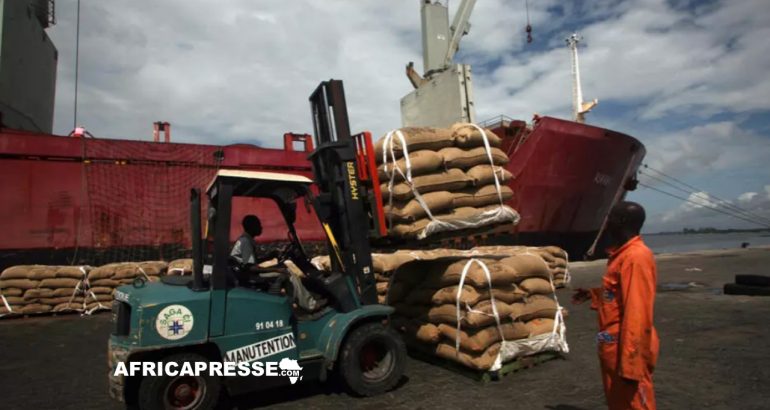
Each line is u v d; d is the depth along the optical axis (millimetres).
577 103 31797
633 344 2330
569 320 8164
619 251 2572
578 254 23031
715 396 4160
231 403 4559
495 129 22203
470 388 4711
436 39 24578
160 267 11758
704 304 9164
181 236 16188
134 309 3893
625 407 2424
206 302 4086
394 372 4715
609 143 21312
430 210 5137
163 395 3877
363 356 4703
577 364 5391
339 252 4902
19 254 13969
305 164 18453
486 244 19406
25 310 10359
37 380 5656
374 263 7652
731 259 20906
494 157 5645
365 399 4551
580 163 20891
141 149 15984
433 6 24781
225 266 4227
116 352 3934
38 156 14430
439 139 5434
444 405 4262
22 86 19234
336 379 5086
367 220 5164
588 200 22094
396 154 5285
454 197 5328
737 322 7305
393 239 5523
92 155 15180
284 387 5020
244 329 4215
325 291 4984
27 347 7539
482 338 4812
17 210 14055
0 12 17344
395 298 6172
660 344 6125
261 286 4684
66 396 5031
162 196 16062
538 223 20641
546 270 5691
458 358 5039
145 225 15734
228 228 4273
